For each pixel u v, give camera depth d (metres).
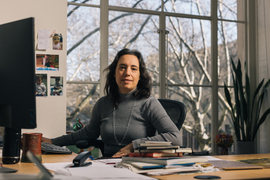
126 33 4.70
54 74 2.62
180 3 5.02
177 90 4.94
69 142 2.08
